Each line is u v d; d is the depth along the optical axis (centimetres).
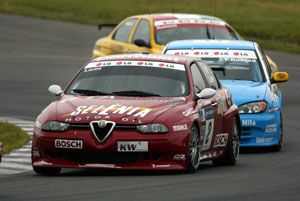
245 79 4884
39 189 3219
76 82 3916
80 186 3281
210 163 4238
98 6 13962
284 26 11769
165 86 3844
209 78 4134
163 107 3662
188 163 3644
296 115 6128
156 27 6494
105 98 3750
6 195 3075
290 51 10150
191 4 14062
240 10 13525
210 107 3922
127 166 3550
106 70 3941
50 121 3606
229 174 3672
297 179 3503
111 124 3544
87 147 3538
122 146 3528
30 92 7056
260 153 4603
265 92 4719
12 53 9712
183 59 4006
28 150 4462
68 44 10544
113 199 2972
